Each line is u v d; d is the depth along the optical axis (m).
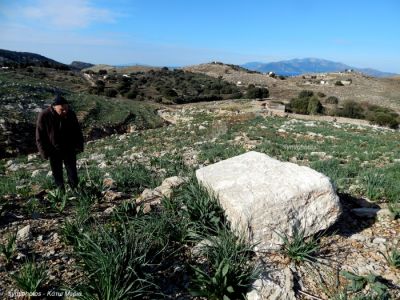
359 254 5.29
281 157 17.11
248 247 4.89
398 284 4.62
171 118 55.47
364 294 4.34
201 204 5.68
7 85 50.66
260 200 5.13
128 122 48.69
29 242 5.49
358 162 15.81
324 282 4.64
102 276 4.11
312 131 30.59
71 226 5.50
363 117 66.06
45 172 15.48
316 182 5.40
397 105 103.19
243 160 6.54
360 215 6.49
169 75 173.00
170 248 5.25
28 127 35.66
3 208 6.67
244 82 161.38
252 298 4.17
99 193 7.51
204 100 102.25
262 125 35.53
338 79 162.00
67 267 4.84
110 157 21.31
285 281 4.43
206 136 29.70
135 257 4.44
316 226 5.37
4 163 23.41
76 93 68.81
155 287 4.43
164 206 6.46
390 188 8.42
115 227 5.56
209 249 4.94
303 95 109.50
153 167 14.44
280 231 5.12
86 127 41.72
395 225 6.18
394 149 21.38
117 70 195.50
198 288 4.32
